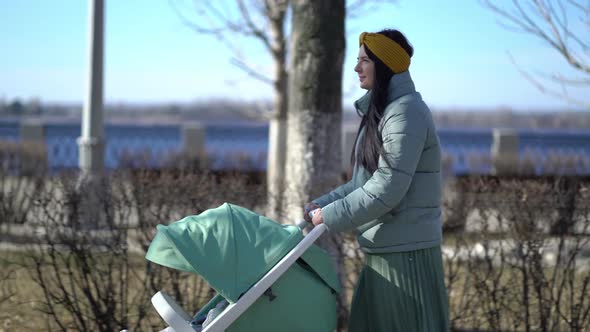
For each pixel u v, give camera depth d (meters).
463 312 4.67
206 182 4.93
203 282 4.52
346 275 4.58
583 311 4.52
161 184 4.73
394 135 3.02
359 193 3.03
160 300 2.91
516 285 4.46
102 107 9.10
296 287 3.02
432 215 3.19
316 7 4.72
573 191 4.52
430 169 3.17
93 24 8.98
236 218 2.95
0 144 10.98
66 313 4.88
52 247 4.31
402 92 3.13
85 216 4.42
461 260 4.81
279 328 2.96
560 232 4.45
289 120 4.96
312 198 4.65
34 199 4.76
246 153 12.27
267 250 2.89
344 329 4.61
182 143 20.94
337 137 4.85
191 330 2.84
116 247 4.37
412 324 3.15
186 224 2.91
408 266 3.15
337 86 4.82
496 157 11.60
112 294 4.35
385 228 3.15
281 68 10.38
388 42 3.13
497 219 4.53
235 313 2.76
